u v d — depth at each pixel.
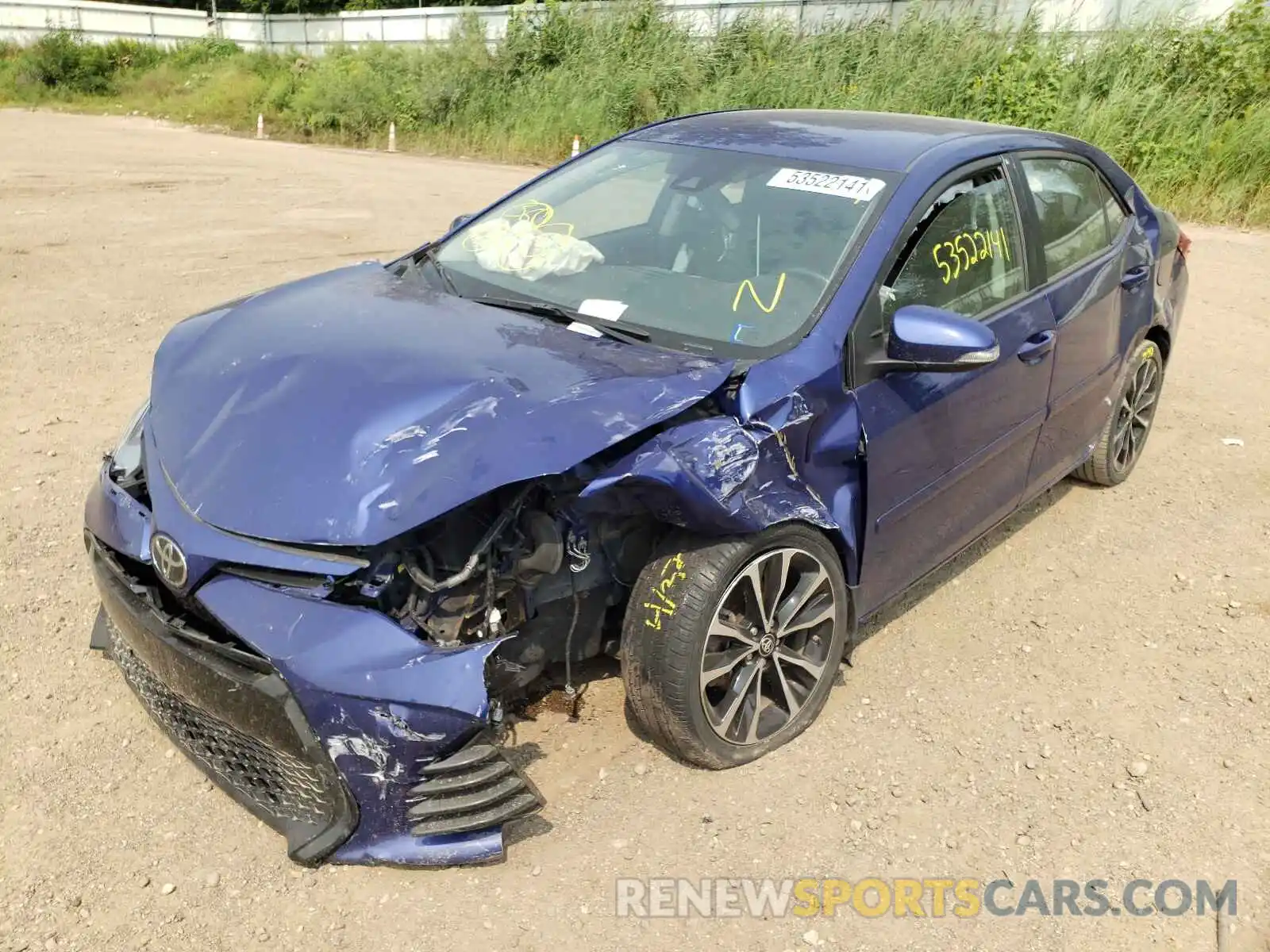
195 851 2.71
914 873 2.79
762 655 3.03
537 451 2.54
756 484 2.79
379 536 2.43
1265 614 4.11
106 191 13.00
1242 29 13.89
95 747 3.07
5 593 3.80
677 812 2.93
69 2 41.47
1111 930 2.64
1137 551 4.57
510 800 2.64
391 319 3.18
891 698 3.51
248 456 2.66
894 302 3.26
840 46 17.77
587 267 3.53
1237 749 3.33
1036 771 3.20
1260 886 2.79
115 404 5.67
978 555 4.50
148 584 2.85
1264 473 5.39
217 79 28.83
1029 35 15.71
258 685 2.46
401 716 2.43
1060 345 4.00
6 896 2.55
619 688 3.40
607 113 19.22
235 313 3.36
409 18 33.22
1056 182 4.21
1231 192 12.40
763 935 2.56
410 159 18.81
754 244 3.40
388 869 2.68
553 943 2.50
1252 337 7.68
